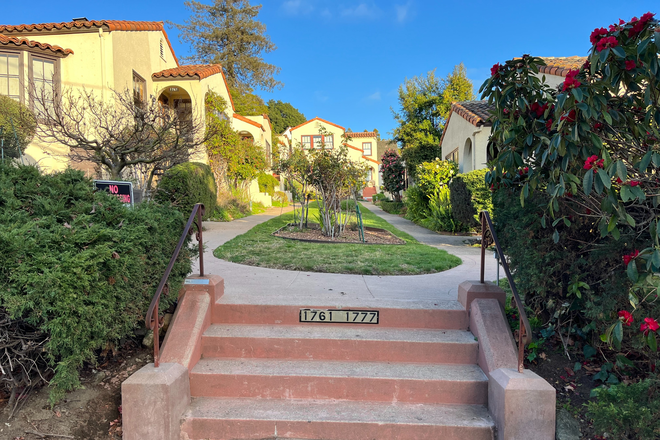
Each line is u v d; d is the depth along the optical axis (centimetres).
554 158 292
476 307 394
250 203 1997
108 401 339
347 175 1025
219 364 365
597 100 283
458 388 340
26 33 1128
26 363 323
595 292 373
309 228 1198
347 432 312
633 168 300
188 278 424
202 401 340
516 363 337
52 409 322
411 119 2567
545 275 384
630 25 273
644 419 283
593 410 300
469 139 1369
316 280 569
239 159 1786
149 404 297
